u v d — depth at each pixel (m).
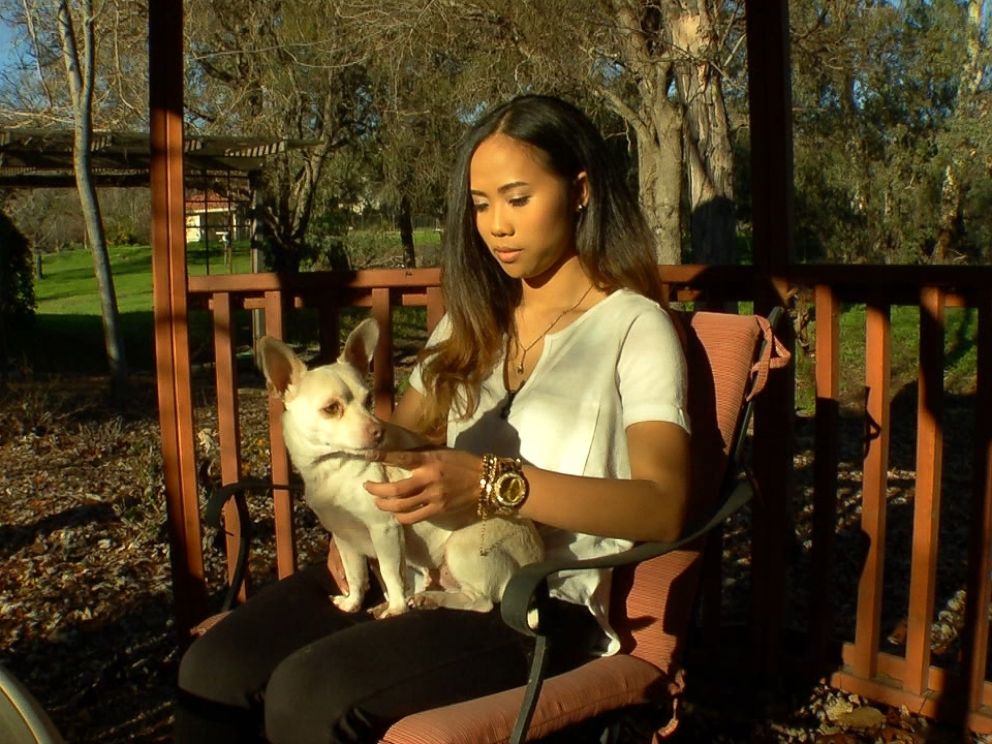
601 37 9.78
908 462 6.82
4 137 10.01
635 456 1.96
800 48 10.08
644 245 2.21
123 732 2.94
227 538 3.28
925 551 2.82
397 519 1.92
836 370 2.89
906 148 17.09
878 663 2.99
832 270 2.81
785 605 3.09
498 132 2.11
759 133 2.87
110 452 7.34
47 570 4.46
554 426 2.08
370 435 2.01
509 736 1.76
